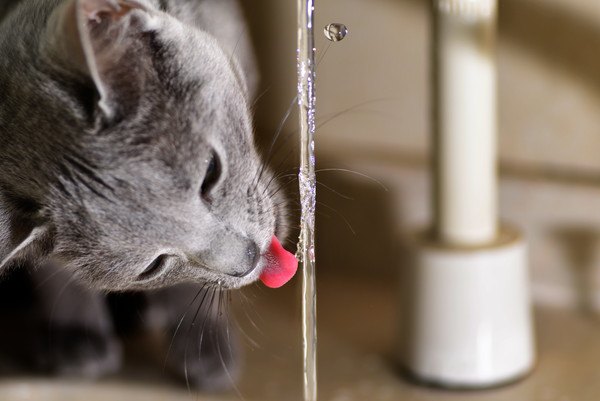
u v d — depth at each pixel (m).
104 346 0.74
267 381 0.73
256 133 0.74
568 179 0.77
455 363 0.70
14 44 0.63
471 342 0.70
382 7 0.79
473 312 0.70
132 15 0.61
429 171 0.79
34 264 0.66
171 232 0.62
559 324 0.76
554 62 0.76
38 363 0.75
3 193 0.63
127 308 0.76
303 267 0.65
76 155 0.61
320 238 0.82
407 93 0.80
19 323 0.80
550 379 0.71
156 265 0.64
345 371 0.73
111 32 0.60
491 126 0.70
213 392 0.73
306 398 0.66
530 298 0.73
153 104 0.62
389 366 0.73
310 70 0.63
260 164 0.66
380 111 0.81
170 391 0.73
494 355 0.70
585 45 0.75
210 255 0.63
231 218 0.64
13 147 0.62
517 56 0.76
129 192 0.62
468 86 0.69
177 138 0.62
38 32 0.62
